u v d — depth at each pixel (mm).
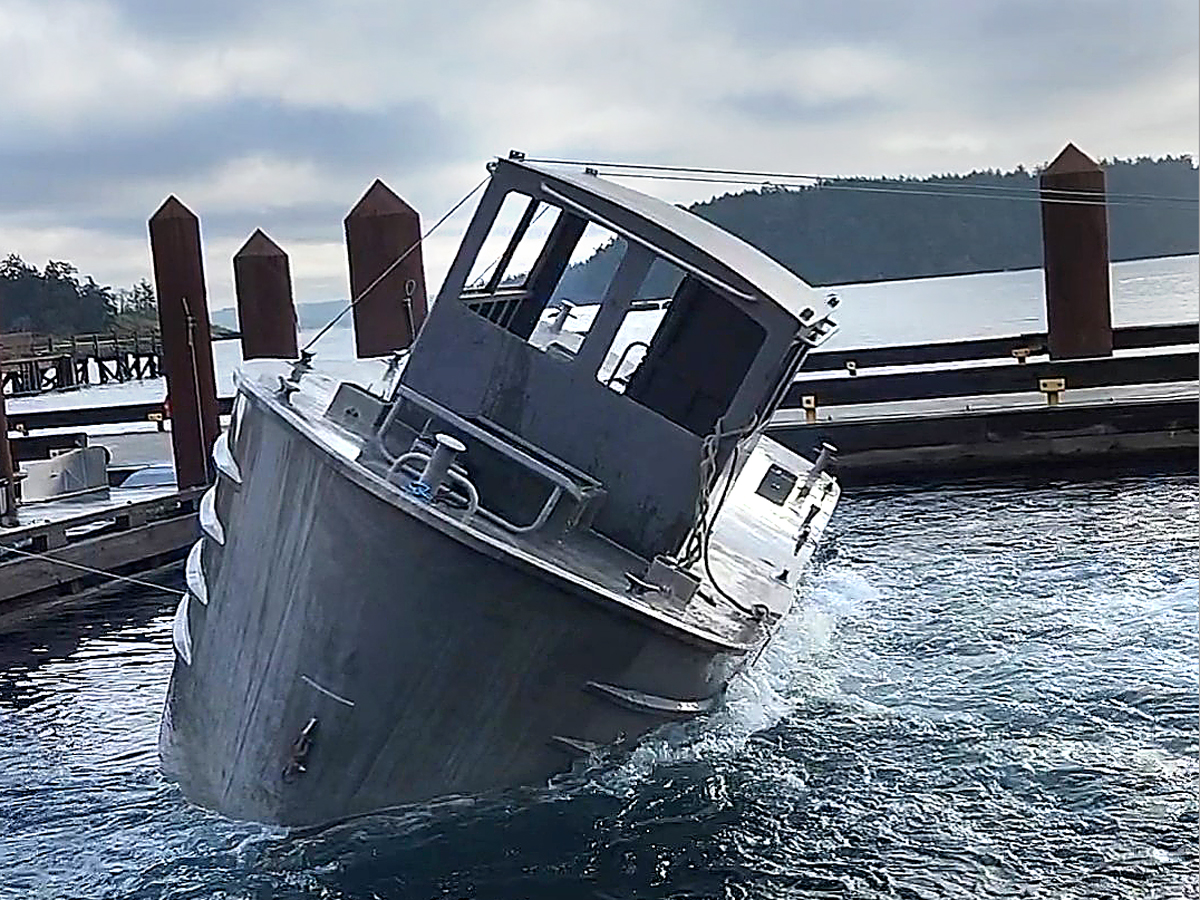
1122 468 22766
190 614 9750
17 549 17344
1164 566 14953
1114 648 11828
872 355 27438
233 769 8391
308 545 7793
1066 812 8391
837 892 7453
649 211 8883
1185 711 10055
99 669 14281
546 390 8492
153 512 19797
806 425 24219
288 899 7461
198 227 21359
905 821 8273
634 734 8328
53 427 28125
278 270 23500
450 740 7754
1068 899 7359
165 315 21234
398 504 7293
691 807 8281
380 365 13367
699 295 8648
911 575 15609
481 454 8430
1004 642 12266
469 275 8641
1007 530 18047
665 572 8375
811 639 12555
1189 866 7633
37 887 7992
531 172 8562
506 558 7203
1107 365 24219
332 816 7934
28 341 52062
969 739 9641
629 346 8859
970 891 7465
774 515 13422
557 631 7484
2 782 10188
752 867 7672
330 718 7789
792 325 8195
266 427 8367
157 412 28109
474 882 7492
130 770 10289
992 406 24953
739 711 9609
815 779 8836
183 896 7645
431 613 7461
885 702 10508
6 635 16125
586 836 7906
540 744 7879
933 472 24062
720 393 8617
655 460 8398
